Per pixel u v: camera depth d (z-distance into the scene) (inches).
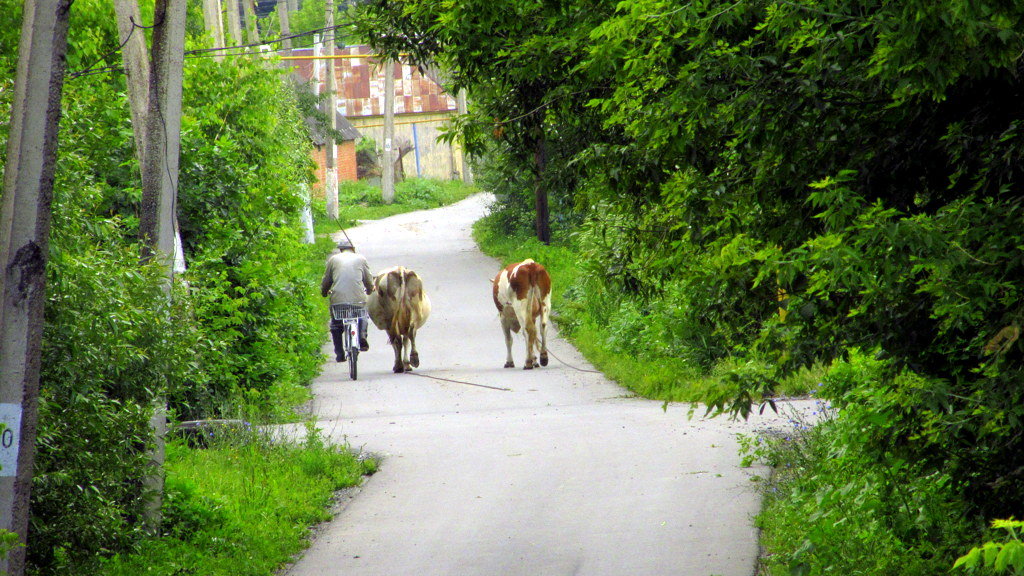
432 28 279.6
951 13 138.4
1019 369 154.8
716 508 325.1
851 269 150.8
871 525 228.5
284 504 346.9
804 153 185.5
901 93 157.8
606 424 479.8
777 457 370.3
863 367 220.4
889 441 194.4
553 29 263.0
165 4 341.4
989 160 168.4
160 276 281.6
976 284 149.5
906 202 184.4
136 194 458.6
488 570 279.1
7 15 517.3
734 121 188.9
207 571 277.7
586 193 269.9
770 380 186.2
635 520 318.0
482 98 297.9
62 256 235.1
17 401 203.2
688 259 206.4
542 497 353.1
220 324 501.0
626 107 208.8
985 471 177.8
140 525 285.1
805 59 176.6
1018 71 165.3
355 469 403.2
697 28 182.7
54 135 207.6
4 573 200.4
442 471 401.4
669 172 230.4
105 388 269.1
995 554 121.8
